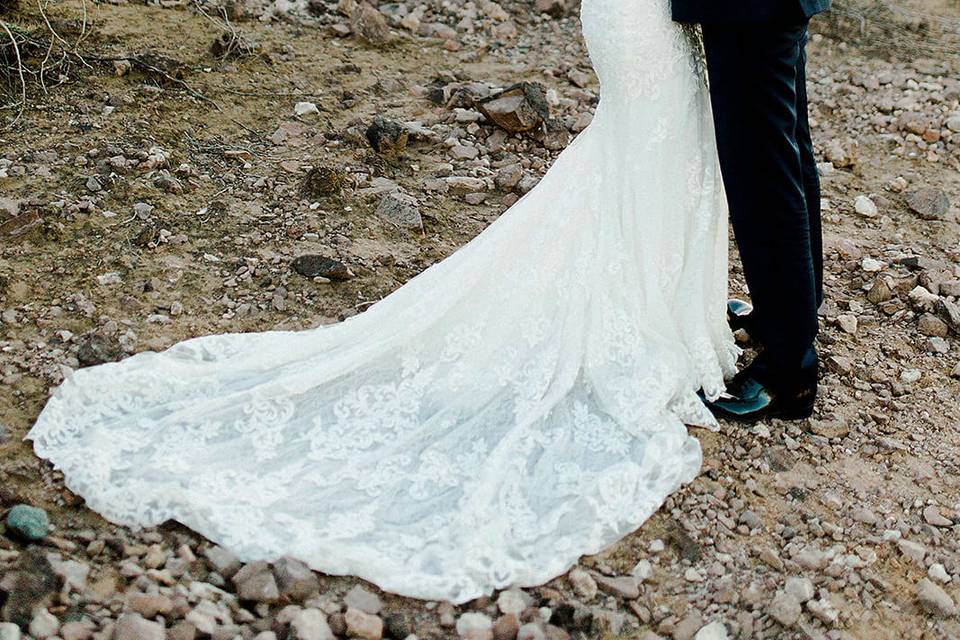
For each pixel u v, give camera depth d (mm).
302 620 2330
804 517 2898
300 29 5707
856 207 4605
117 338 3264
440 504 2756
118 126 4430
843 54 6082
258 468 2820
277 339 3227
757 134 2852
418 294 3264
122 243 3746
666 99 2996
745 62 2783
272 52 5355
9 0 5059
